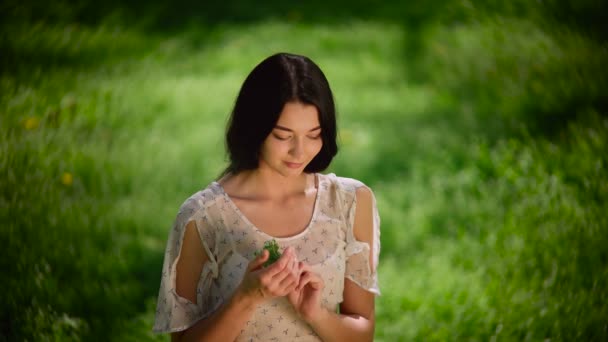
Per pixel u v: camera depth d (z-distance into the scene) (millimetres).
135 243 7074
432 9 14930
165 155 9180
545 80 9938
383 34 14000
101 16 13719
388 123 10305
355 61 12836
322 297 3553
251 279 3236
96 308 5797
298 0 16156
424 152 9297
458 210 7547
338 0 16062
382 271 6609
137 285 6379
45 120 7891
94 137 9047
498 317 5617
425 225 7371
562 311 5445
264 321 3500
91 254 6473
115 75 11398
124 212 7562
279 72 3271
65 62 11055
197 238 3514
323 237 3594
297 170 3348
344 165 8992
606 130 7789
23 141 7102
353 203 3686
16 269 5688
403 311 6023
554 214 6719
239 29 14453
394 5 15500
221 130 10070
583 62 9859
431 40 13000
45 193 6664
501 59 11016
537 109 9492
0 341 5121
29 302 5457
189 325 3504
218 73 12289
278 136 3283
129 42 12867
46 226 6309
